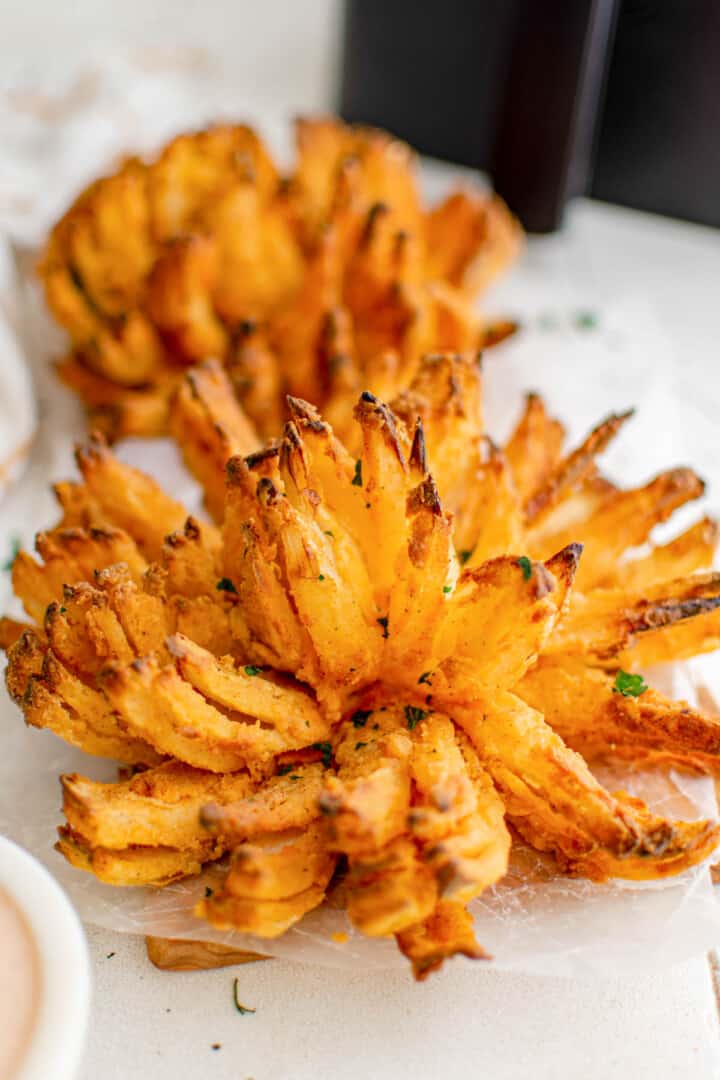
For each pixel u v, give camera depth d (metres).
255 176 0.49
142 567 0.35
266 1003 0.31
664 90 0.70
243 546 0.33
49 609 0.32
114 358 0.47
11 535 0.44
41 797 0.34
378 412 0.31
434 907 0.29
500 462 0.35
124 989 0.31
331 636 0.31
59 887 0.28
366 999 0.31
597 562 0.36
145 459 0.47
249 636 0.33
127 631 0.32
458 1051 0.30
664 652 0.35
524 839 0.33
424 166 0.79
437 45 0.76
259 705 0.31
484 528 0.35
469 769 0.31
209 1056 0.30
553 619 0.31
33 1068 0.25
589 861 0.32
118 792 0.31
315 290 0.47
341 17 0.79
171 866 0.31
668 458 0.49
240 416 0.39
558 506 0.36
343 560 0.32
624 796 0.33
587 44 0.62
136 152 0.59
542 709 0.34
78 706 0.32
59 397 0.50
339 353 0.46
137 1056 0.30
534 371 0.53
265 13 1.04
